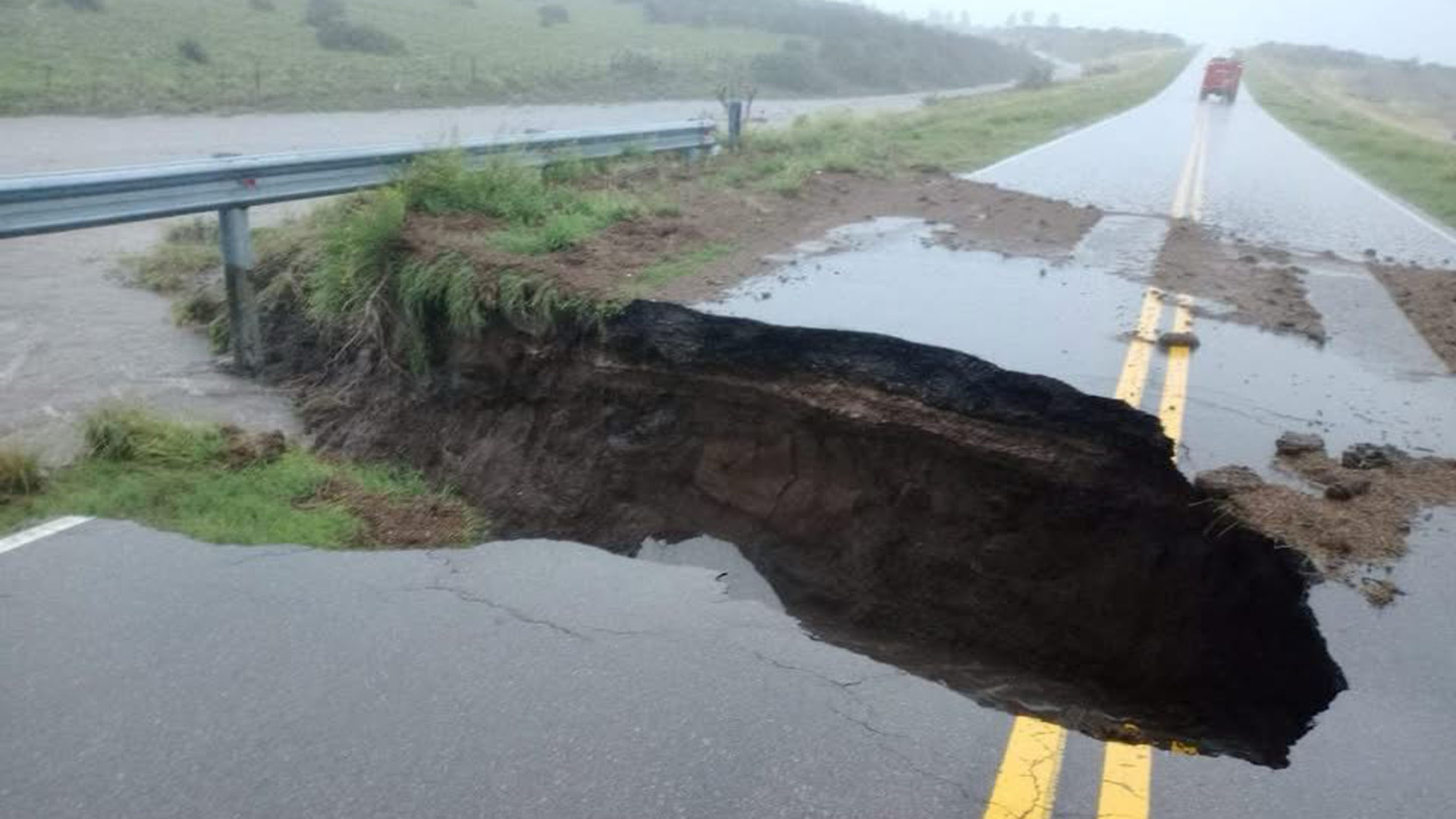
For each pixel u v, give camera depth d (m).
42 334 9.70
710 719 3.85
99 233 13.73
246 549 5.21
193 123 23.50
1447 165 19.47
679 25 55.34
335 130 23.66
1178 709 5.16
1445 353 7.81
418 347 8.27
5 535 5.27
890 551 6.43
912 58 56.44
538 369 7.81
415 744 3.66
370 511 6.12
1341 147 23.42
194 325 10.09
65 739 3.66
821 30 57.12
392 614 4.57
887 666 4.34
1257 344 7.76
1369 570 4.82
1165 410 6.39
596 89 37.09
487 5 51.53
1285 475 5.70
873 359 6.85
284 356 9.21
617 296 7.62
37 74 25.09
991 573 6.12
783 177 13.05
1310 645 4.46
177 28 32.69
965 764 3.64
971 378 6.56
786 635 4.52
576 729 3.76
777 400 6.97
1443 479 5.68
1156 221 12.44
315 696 3.93
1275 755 3.99
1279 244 11.50
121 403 7.79
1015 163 16.94
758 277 8.60
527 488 7.38
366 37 35.06
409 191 9.63
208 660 4.15
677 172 13.42
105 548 5.15
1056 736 3.84
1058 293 8.79
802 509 6.80
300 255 9.95
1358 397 6.83
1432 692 4.04
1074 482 6.04
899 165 15.69
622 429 7.41
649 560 6.91
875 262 9.47
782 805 3.40
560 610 4.68
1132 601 5.66
